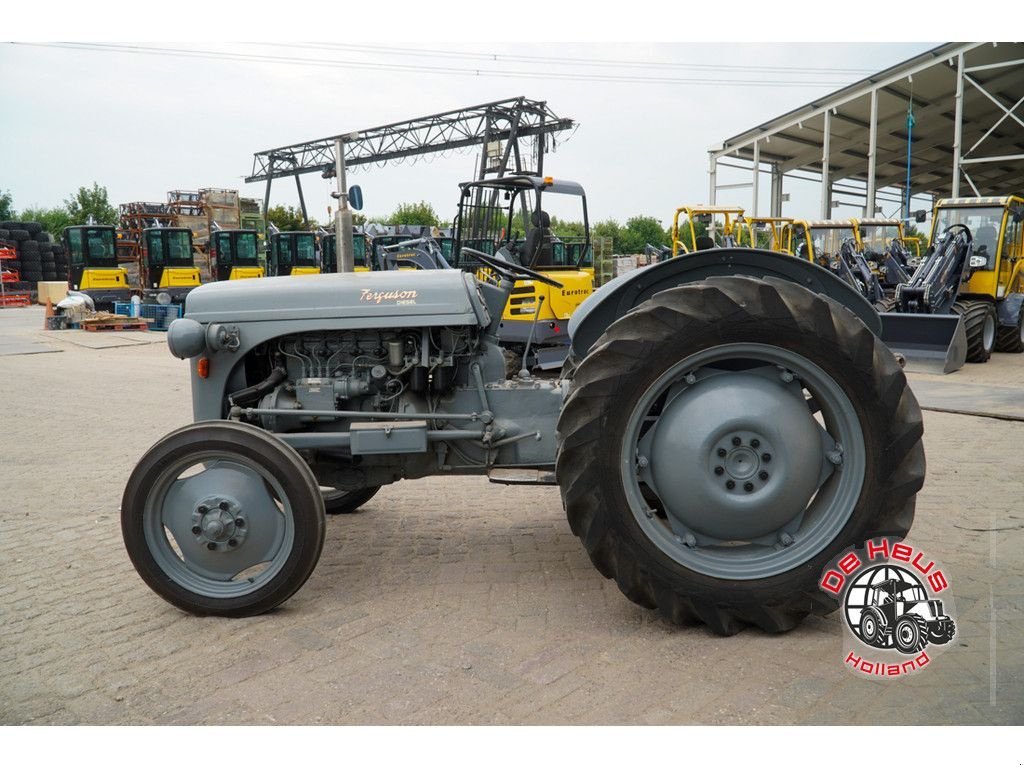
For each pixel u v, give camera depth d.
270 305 3.29
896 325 10.70
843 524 2.72
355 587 3.28
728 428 2.71
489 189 9.77
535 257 9.15
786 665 2.53
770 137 24.77
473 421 3.34
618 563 2.71
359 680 2.47
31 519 4.32
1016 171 32.62
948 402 7.62
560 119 23.06
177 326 3.21
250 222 31.05
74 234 21.52
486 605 3.06
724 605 2.70
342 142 3.61
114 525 4.20
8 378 10.45
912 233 19.81
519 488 4.89
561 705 2.29
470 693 2.38
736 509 2.73
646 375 2.67
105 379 10.36
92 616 3.03
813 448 2.77
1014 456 5.39
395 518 4.25
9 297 29.05
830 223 16.52
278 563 2.96
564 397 3.34
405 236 22.55
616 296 3.20
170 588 2.97
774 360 2.72
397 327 3.29
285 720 2.25
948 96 22.19
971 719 2.21
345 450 3.42
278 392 3.34
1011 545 3.60
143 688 2.46
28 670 2.59
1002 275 12.43
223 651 2.70
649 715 2.23
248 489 2.97
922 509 4.17
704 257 3.07
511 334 9.15
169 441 2.93
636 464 2.78
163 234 20.86
